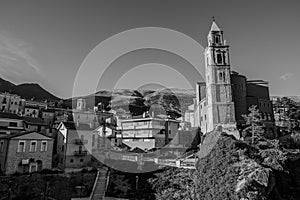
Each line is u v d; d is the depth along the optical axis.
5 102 80.19
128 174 40.38
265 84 65.88
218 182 35.25
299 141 54.97
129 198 35.22
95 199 35.47
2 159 39.75
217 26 61.94
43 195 35.56
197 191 35.91
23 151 41.22
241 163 37.09
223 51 58.72
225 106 54.84
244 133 49.81
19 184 36.09
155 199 34.94
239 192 31.91
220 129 50.28
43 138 44.38
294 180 41.09
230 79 57.56
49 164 44.44
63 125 50.84
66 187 38.31
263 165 39.44
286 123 68.88
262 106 61.88
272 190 35.62
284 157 42.47
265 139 49.56
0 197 33.22
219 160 38.62
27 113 82.94
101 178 41.34
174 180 38.03
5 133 51.31
